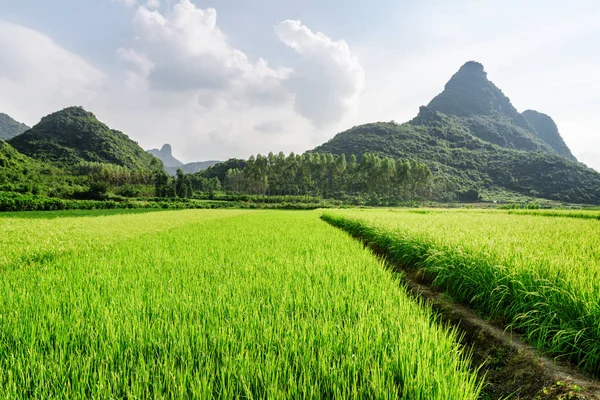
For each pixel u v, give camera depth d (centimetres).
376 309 414
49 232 1234
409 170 10175
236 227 1756
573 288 380
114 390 246
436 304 564
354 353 299
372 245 1181
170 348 303
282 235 1316
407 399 240
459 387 248
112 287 505
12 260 760
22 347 305
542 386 307
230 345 314
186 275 594
